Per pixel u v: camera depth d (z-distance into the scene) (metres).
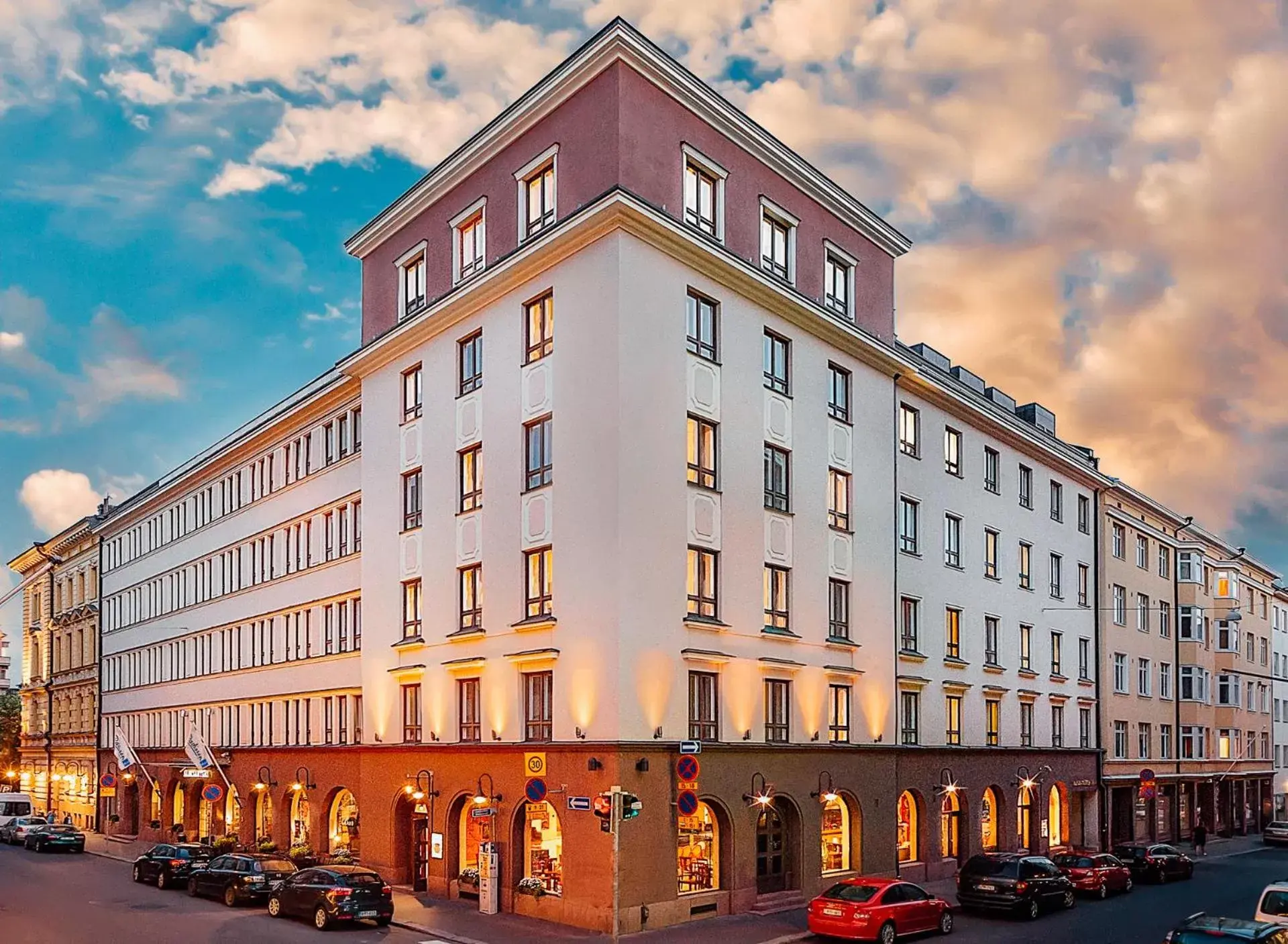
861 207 35.94
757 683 29.83
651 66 28.61
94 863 44.97
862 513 34.81
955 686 38.78
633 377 27.25
